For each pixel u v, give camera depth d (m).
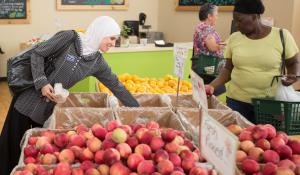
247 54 2.41
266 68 2.38
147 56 4.57
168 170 1.50
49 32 7.74
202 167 1.57
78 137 1.79
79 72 2.44
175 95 2.91
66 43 2.39
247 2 2.30
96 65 2.51
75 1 7.78
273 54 2.35
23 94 2.46
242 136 1.78
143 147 1.65
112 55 4.38
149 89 3.24
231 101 2.59
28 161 1.70
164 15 8.37
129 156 1.59
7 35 7.47
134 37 6.41
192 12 7.55
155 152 1.65
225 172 1.19
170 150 1.68
